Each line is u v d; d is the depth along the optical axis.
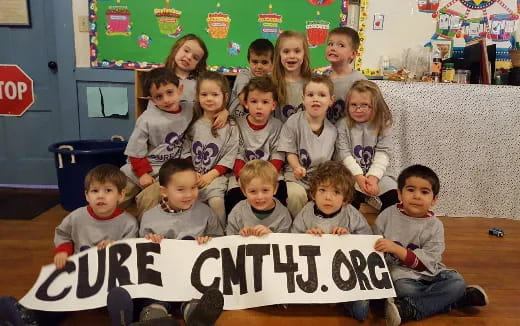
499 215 2.43
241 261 1.33
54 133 2.87
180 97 1.88
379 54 2.86
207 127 1.75
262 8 2.76
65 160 2.29
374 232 1.51
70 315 1.30
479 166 2.38
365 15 2.80
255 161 1.43
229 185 1.72
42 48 2.78
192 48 1.97
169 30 2.75
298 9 2.77
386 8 2.80
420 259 1.35
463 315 1.37
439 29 2.85
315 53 2.84
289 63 1.81
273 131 1.78
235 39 2.80
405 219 1.44
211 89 1.68
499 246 1.99
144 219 1.44
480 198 2.41
